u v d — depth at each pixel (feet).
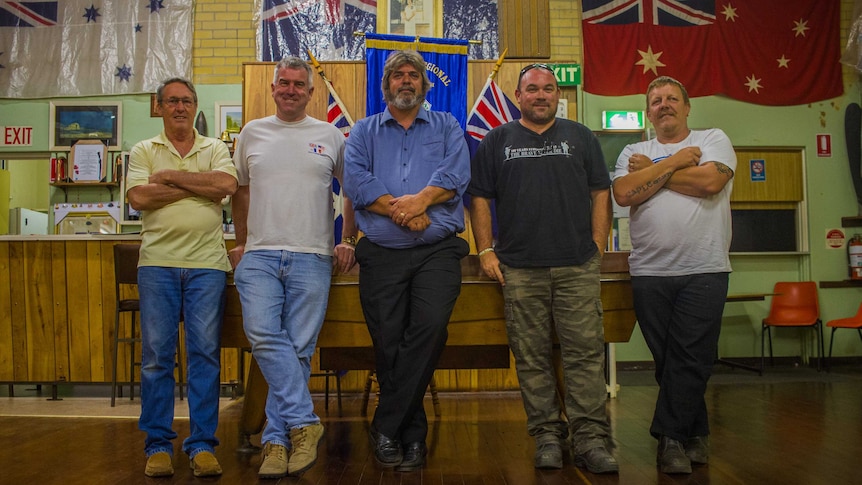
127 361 16.66
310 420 8.49
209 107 22.29
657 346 8.90
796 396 15.51
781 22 22.76
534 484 8.04
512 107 13.93
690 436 8.93
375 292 8.68
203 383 8.73
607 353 16.01
